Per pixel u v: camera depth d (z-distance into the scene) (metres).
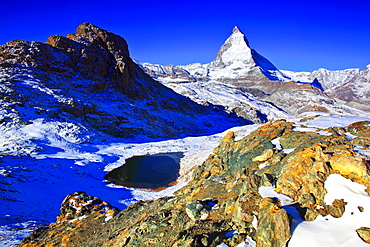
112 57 94.50
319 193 7.41
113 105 74.75
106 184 28.08
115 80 86.00
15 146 36.94
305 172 8.38
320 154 8.96
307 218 6.69
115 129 62.62
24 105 51.34
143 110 79.38
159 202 12.40
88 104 63.97
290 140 14.00
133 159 41.12
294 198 7.65
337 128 15.66
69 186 25.91
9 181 24.08
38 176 27.41
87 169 33.56
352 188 7.31
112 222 11.90
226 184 11.66
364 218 6.15
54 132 47.00
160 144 55.72
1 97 50.16
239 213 7.29
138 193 24.09
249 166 12.38
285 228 6.08
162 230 7.91
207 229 7.20
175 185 26.22
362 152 9.41
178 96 122.38
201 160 33.62
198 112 110.31
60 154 38.78
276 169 9.98
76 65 79.81
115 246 8.19
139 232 8.26
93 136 52.50
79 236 11.16
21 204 19.58
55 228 13.34
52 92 60.28
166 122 79.81
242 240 6.45
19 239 12.50
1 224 14.91
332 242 5.67
